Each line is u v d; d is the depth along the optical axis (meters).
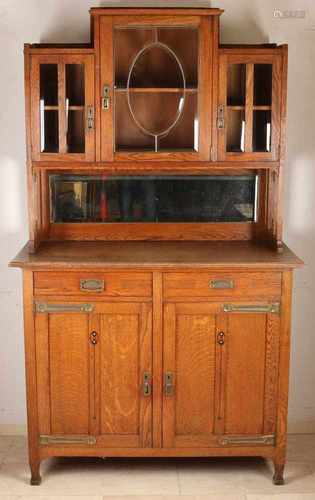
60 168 3.27
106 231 3.61
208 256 3.27
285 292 3.21
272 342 3.24
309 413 3.79
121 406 3.29
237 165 3.29
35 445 3.30
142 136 3.30
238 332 3.24
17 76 3.51
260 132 3.30
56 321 3.22
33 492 3.25
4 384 3.76
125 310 3.21
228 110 3.28
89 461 3.50
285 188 3.64
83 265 3.14
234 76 3.27
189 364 3.26
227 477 3.38
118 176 3.57
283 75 3.22
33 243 3.31
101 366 3.25
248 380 3.27
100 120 3.25
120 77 3.26
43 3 3.46
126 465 3.47
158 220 3.61
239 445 3.32
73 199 3.58
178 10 3.18
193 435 3.32
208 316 3.22
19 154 3.57
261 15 3.51
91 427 3.30
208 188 3.60
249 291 3.20
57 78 3.22
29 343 3.23
